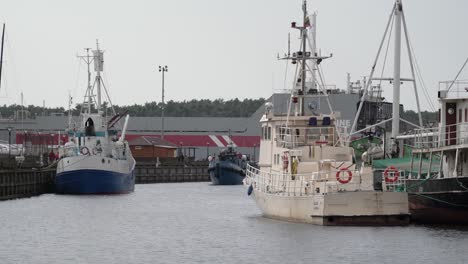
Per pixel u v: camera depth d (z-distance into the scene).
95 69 134.25
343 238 66.62
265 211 85.06
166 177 190.38
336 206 71.56
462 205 73.75
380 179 75.62
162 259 61.53
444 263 57.44
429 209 76.31
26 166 132.12
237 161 173.50
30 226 81.75
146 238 72.88
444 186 74.38
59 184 124.31
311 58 84.19
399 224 72.12
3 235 74.88
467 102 78.94
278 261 59.34
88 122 128.75
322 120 82.62
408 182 78.06
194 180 198.12
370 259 58.91
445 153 79.81
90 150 126.75
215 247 66.75
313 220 73.50
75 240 71.75
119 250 65.94
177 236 73.94
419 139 83.94
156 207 104.56
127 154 135.25
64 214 93.62
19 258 62.28
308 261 58.88
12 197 117.38
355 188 74.06
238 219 88.06
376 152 98.69
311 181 75.06
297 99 83.00
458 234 69.12
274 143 85.56
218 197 126.44
